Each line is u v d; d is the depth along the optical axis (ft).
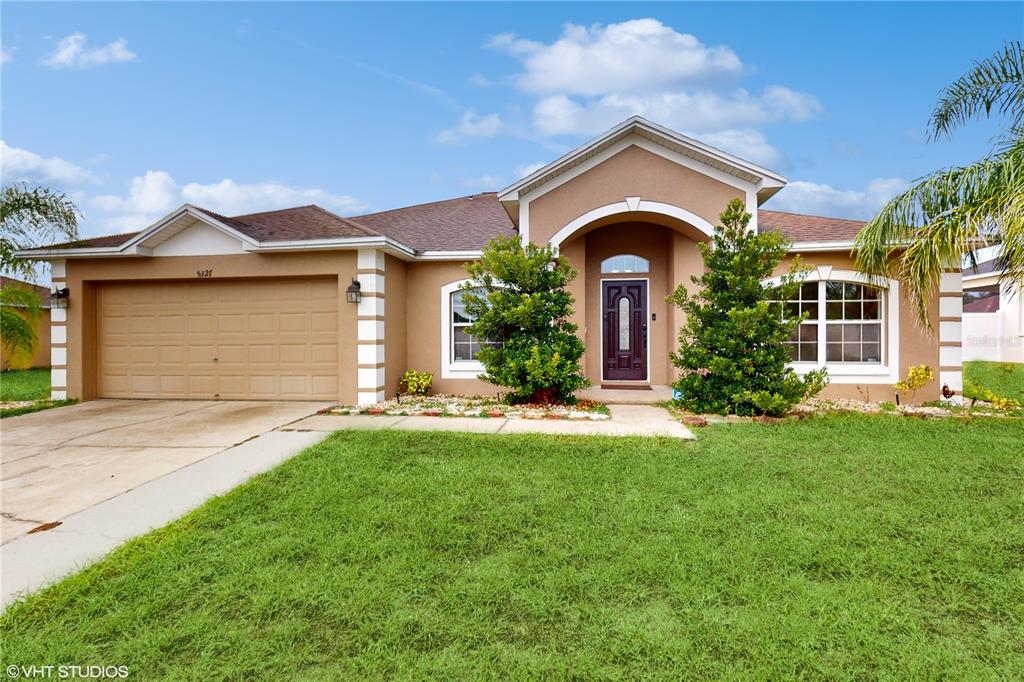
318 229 36.45
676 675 8.55
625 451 21.20
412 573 11.78
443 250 39.04
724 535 13.65
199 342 36.96
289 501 15.92
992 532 13.70
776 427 25.67
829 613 10.20
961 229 24.57
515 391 32.91
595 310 41.63
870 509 15.21
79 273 36.91
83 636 9.71
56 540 13.58
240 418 29.25
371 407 32.04
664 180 34.71
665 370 41.06
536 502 15.80
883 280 34.86
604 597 10.84
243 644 9.41
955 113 28.25
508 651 9.18
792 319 28.68
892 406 31.96
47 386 48.85
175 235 36.11
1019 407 31.99
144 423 27.99
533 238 35.65
